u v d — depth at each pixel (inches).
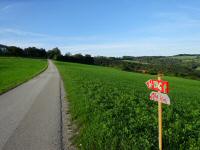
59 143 408.2
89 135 409.7
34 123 524.1
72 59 7052.2
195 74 4124.0
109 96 780.6
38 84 1306.6
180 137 399.2
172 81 2650.1
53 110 648.4
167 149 354.6
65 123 521.7
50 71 2578.7
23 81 1438.2
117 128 435.8
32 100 804.6
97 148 366.9
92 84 1127.0
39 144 404.2
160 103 333.1
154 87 338.3
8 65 3361.2
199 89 1835.6
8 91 1026.7
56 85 1259.8
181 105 765.9
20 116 586.6
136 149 344.2
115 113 538.3
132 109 606.9
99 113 535.2
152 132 421.7
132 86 1296.8
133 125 454.9
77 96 783.7
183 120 526.3
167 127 459.8
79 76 1665.8
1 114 609.3
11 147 393.1
